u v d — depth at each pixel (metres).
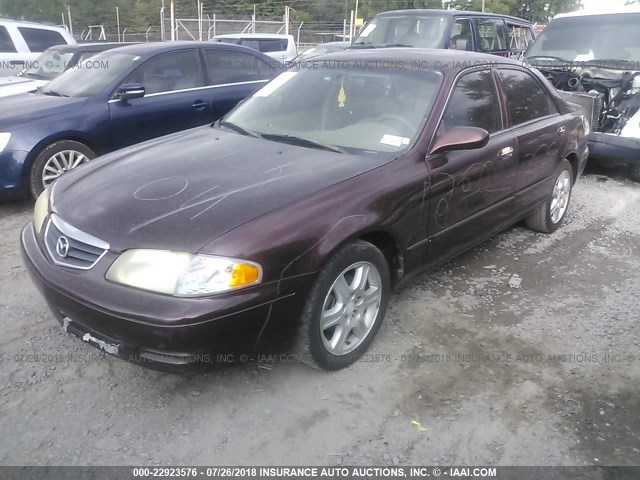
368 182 3.12
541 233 5.30
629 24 7.81
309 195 2.91
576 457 2.60
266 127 3.91
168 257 2.54
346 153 3.44
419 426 2.77
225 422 2.75
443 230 3.65
